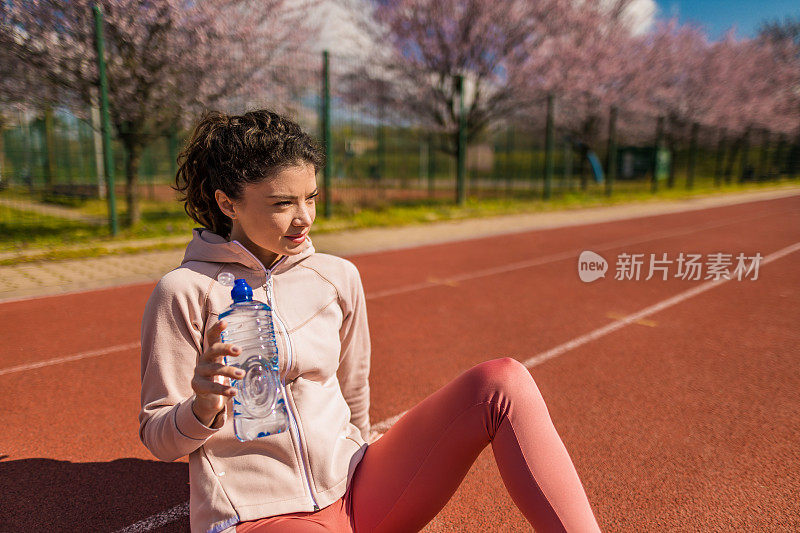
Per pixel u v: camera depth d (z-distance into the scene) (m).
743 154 31.77
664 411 3.13
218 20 9.80
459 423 1.31
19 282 6.22
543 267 7.66
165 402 1.28
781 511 2.20
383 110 16.56
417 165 24.97
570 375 3.70
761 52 29.95
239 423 1.30
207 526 1.27
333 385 1.54
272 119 1.33
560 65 17.41
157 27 9.21
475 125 17.42
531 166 26.19
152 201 15.84
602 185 27.39
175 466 2.57
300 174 1.29
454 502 2.26
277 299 1.43
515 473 1.25
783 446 2.73
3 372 3.70
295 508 1.30
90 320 4.88
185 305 1.30
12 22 8.52
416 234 10.66
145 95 9.77
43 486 2.39
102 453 2.68
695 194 22.70
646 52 22.77
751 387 3.49
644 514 2.18
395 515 1.37
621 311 5.39
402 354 4.09
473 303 5.66
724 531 2.07
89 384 3.51
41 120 11.98
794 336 4.59
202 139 1.36
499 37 16.16
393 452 1.40
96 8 8.35
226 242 1.36
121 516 2.19
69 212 12.91
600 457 2.62
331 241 9.52
